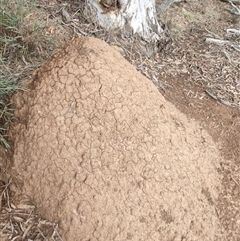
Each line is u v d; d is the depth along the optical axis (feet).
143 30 14.42
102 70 9.75
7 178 9.64
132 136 9.68
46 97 9.59
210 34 16.52
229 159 11.87
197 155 10.85
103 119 9.55
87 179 9.16
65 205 9.08
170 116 10.81
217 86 14.12
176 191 9.81
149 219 9.39
